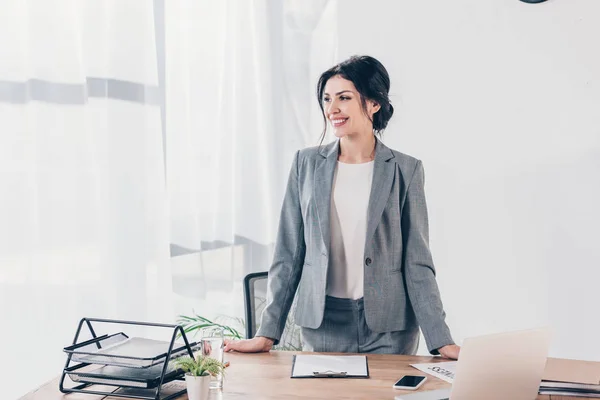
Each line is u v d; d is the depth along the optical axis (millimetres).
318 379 1856
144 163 3281
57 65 2996
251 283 2549
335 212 2270
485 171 3428
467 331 3480
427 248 2268
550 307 3355
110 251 3188
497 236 3420
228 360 2068
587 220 3297
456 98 3455
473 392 1565
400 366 1978
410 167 2285
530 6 3342
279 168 3750
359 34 3562
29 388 2918
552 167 3338
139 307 3271
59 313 3014
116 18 3186
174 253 3498
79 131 3062
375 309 2197
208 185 3600
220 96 3598
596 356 3295
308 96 3723
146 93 3293
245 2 3641
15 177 2885
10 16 2854
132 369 1777
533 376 1661
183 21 3465
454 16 3441
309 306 2273
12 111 2873
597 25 3264
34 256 2936
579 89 3297
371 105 2254
